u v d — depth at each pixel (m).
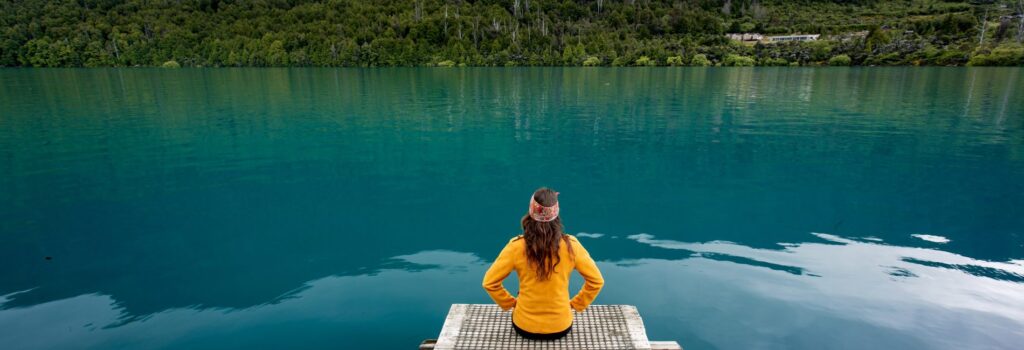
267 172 8.91
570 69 67.38
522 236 2.76
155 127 13.97
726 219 6.39
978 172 8.66
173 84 33.19
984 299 4.26
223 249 5.54
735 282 4.63
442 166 9.34
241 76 46.03
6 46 80.81
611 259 5.20
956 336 3.73
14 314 4.16
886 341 3.68
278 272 4.96
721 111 17.42
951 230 5.92
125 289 4.62
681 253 5.31
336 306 4.27
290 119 15.60
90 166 9.34
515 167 9.24
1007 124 14.05
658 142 11.62
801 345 3.66
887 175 8.52
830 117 15.66
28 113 17.17
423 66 86.06
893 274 4.75
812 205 6.94
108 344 3.74
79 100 21.72
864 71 51.22
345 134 12.83
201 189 7.87
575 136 12.48
